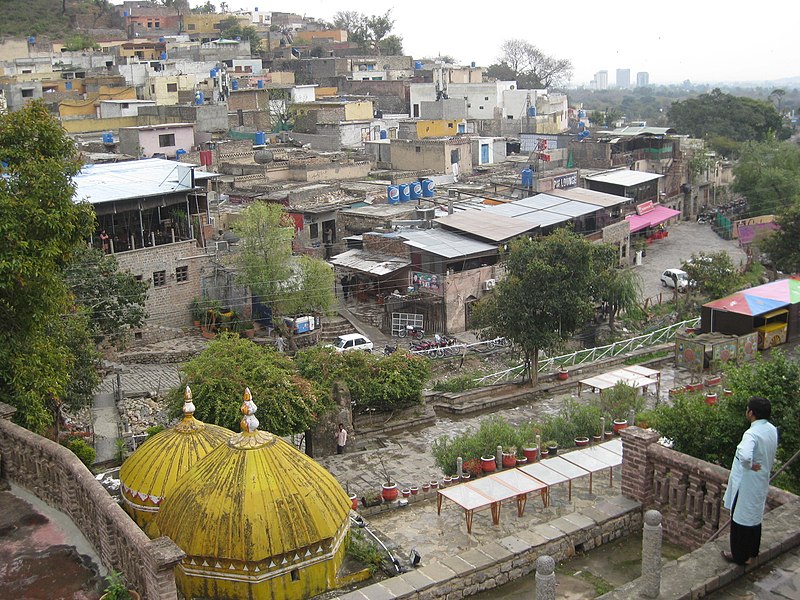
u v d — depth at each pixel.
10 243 15.80
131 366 38.66
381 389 30.86
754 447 9.73
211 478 13.00
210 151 64.31
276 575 12.74
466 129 82.62
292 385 25.72
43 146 17.59
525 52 135.25
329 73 109.44
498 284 37.62
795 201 60.44
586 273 36.47
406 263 48.41
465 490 15.96
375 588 12.41
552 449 22.59
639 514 13.89
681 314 47.72
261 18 142.50
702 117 99.62
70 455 12.26
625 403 27.52
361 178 67.88
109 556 10.88
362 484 26.17
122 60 95.19
